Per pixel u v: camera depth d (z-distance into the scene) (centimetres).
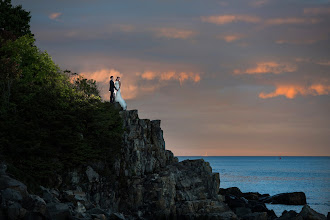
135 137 4531
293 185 11994
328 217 4134
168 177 4350
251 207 5647
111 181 4106
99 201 3931
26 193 2794
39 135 3541
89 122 4147
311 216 4072
